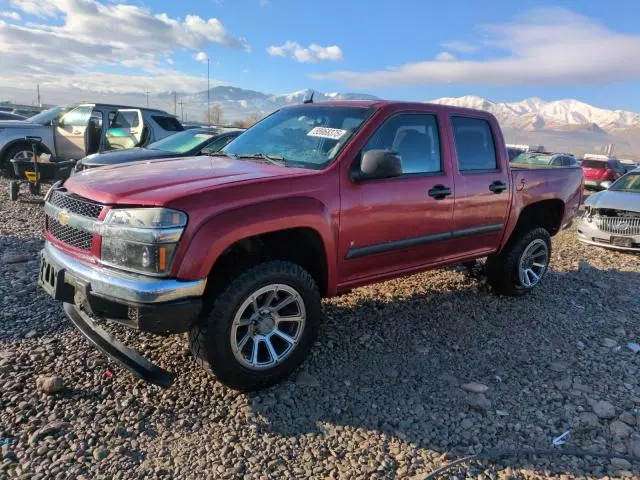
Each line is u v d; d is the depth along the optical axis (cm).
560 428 317
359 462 276
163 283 282
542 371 393
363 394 345
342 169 364
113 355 312
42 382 319
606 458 290
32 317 427
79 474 255
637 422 326
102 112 1143
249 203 311
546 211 586
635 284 663
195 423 302
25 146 1148
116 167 380
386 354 405
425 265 446
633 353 436
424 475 268
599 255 840
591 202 898
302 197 336
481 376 380
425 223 421
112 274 292
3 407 302
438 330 458
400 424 313
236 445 285
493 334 458
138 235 283
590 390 366
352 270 384
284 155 399
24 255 593
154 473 259
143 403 317
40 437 279
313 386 350
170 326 289
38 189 971
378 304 512
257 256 328
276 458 276
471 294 561
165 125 1192
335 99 521
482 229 480
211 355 309
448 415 326
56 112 1223
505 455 289
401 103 418
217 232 293
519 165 601
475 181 462
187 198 290
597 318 519
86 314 347
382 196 383
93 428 290
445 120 446
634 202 845
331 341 420
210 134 910
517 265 538
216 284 310
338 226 358
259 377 329
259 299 333
